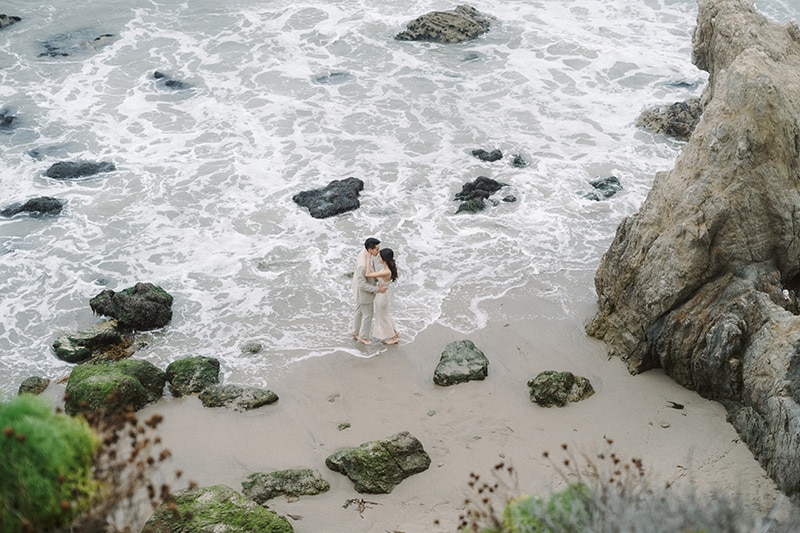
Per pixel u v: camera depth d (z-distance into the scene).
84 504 7.14
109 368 12.63
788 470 10.09
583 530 7.25
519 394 12.55
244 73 23.02
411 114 20.98
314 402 12.55
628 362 13.05
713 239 12.41
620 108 21.20
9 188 18.17
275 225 16.97
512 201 17.56
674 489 10.27
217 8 27.12
